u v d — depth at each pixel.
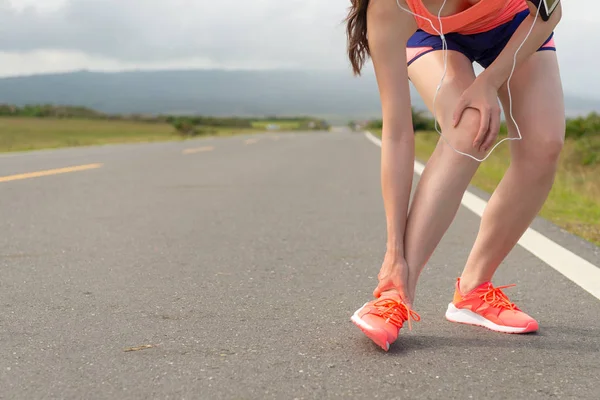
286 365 2.11
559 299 2.95
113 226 5.18
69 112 115.38
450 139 2.20
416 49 2.42
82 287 3.25
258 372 2.05
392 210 2.26
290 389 1.90
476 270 2.53
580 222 5.29
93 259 3.94
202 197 7.01
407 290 2.24
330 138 29.97
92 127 71.62
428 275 3.46
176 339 2.40
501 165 10.69
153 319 2.67
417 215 2.24
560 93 2.33
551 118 2.29
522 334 2.43
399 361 2.14
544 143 2.28
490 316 2.49
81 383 1.97
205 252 4.15
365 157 14.06
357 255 4.04
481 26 2.28
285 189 7.76
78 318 2.69
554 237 4.39
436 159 2.25
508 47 2.16
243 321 2.63
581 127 16.75
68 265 3.78
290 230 4.98
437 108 2.28
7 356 2.22
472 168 2.21
